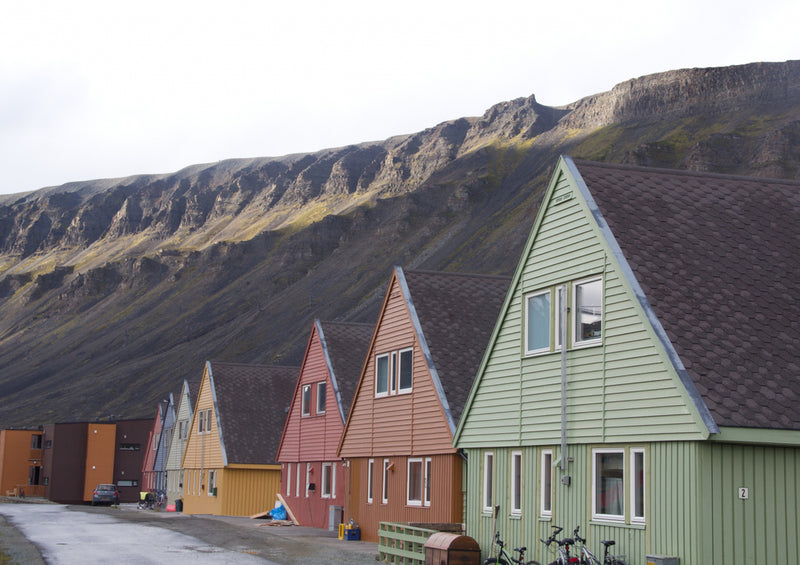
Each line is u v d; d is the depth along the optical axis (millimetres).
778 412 12344
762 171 183500
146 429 88312
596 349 14781
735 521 12281
